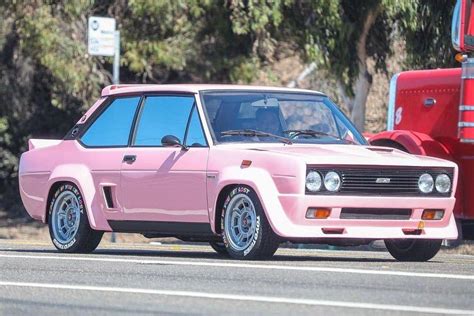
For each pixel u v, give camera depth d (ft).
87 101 170.71
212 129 85.66
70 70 164.96
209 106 87.15
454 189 85.46
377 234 81.66
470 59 94.68
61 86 169.27
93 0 165.07
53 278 70.54
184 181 85.51
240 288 64.64
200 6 163.32
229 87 89.61
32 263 80.07
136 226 89.30
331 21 149.89
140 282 67.87
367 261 85.81
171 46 167.73
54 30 163.73
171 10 163.84
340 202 80.12
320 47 152.56
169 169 86.48
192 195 85.10
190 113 87.56
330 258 89.40
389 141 105.81
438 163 84.69
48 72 178.09
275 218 79.46
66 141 95.45
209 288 64.75
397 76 109.91
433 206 83.92
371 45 159.22
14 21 168.86
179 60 167.22
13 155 187.73
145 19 168.04
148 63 168.55
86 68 168.14
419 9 147.95
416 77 107.76
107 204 91.09
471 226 102.37
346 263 81.41
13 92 182.70
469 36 94.63
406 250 87.86
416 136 103.96
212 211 83.66
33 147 99.19
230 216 82.99
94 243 93.09
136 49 167.12
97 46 134.41
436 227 84.89
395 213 82.69
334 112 91.35
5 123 180.45
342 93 164.25
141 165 88.48
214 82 173.58
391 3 144.97
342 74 152.56
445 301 59.57
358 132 91.35
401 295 61.72
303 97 90.68
